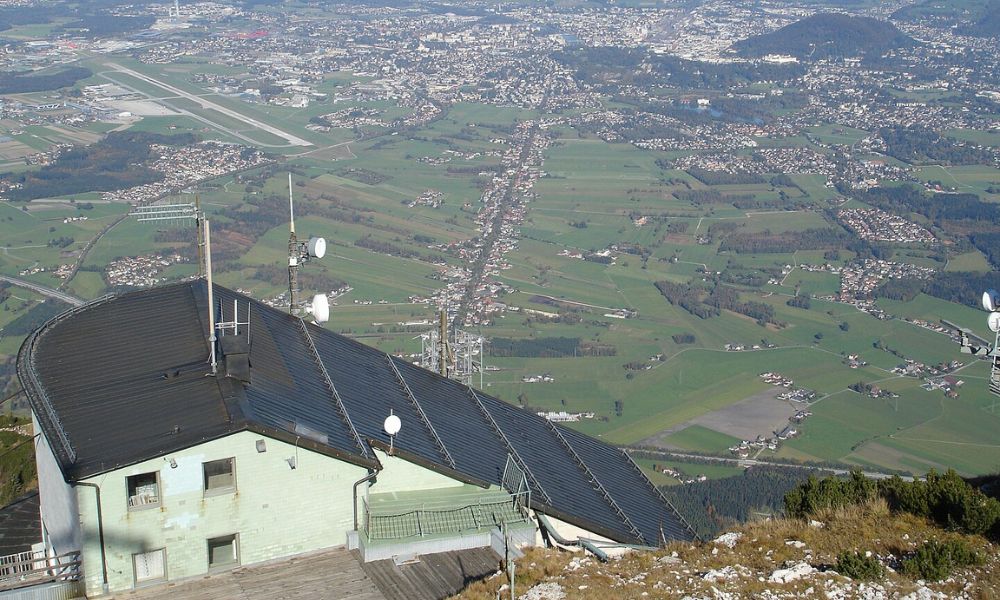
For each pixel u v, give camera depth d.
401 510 24.08
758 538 21.55
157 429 22.09
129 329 27.91
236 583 21.83
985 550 19.77
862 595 18.14
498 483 26.62
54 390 24.47
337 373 29.17
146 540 21.47
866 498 23.05
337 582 22.00
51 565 23.52
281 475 22.55
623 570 20.86
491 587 20.86
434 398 31.86
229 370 24.50
